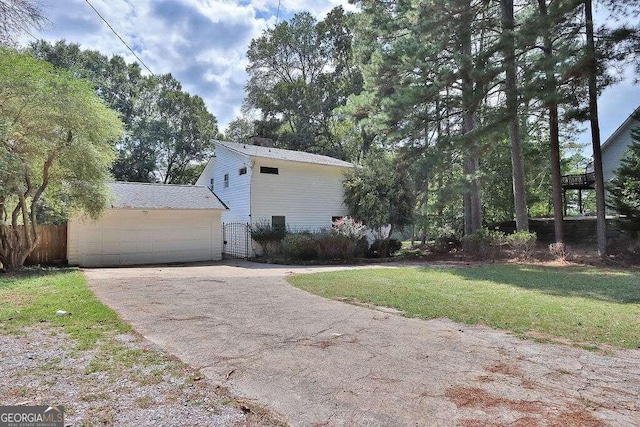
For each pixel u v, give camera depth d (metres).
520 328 4.67
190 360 3.50
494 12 15.43
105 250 14.29
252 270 11.95
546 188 26.25
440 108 14.58
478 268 11.25
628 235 14.02
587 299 6.35
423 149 14.77
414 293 7.02
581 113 12.55
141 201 15.08
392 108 13.88
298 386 2.97
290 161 17.95
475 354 3.77
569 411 2.58
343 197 20.05
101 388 2.85
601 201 13.02
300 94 33.00
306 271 11.48
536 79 11.75
